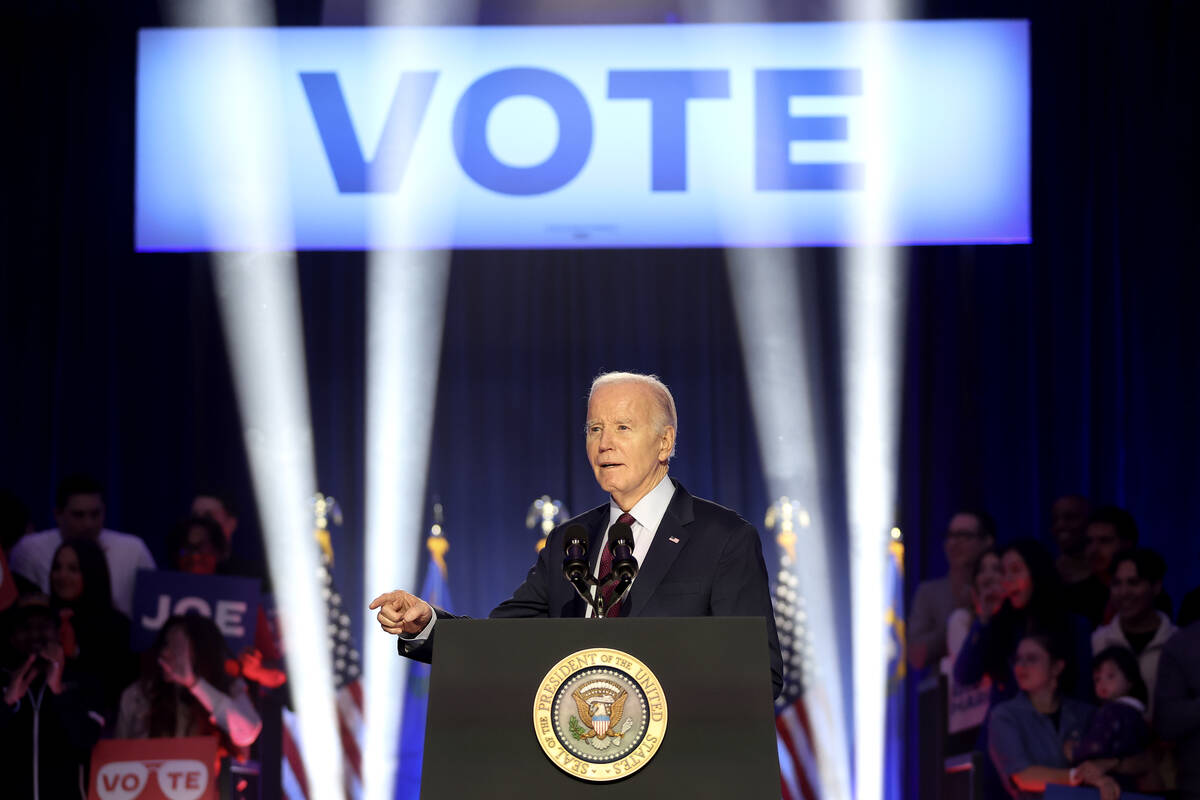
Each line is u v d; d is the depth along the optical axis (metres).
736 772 4.23
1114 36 18.14
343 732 17.22
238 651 16.38
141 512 17.83
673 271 18.39
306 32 18.03
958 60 17.80
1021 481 17.69
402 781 17.16
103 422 18.00
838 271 18.09
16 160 18.41
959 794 15.64
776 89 17.86
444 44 18.02
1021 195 17.66
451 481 18.08
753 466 17.92
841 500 17.77
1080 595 15.87
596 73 17.94
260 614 17.11
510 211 17.81
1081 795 14.65
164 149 17.89
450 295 18.36
